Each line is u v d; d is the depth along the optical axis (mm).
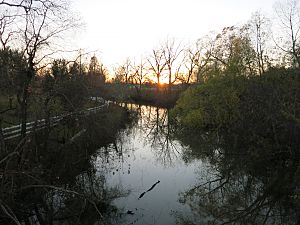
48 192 9156
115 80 48062
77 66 11492
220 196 11719
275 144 14789
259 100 16000
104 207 9508
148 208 9844
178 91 44375
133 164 15461
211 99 22438
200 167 15625
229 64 21875
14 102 13359
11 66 8898
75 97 11430
